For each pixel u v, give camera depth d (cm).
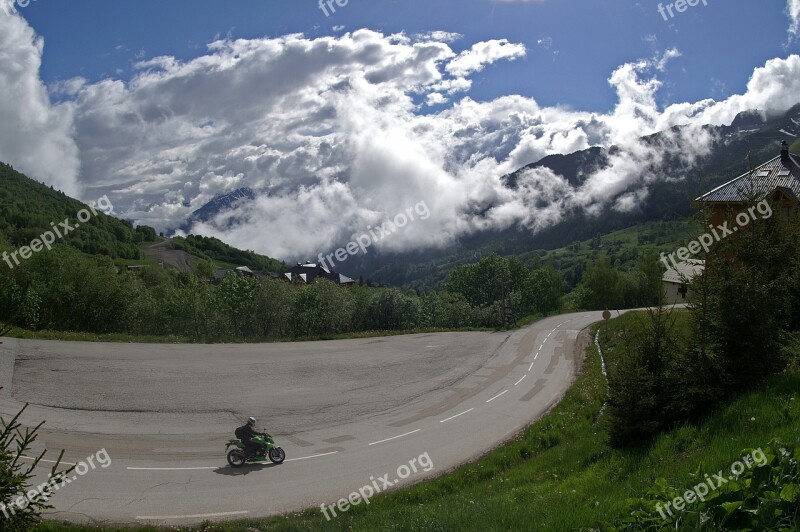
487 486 1573
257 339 4347
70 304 4444
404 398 2759
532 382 3081
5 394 2314
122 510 1423
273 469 1792
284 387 2828
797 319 1850
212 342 4034
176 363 3123
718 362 1415
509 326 5609
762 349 1412
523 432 2175
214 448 1955
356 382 3020
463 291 11069
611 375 1575
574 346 4138
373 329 5828
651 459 1212
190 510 1448
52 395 2370
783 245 1505
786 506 670
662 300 1608
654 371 1484
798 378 1284
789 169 3703
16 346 3152
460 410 2561
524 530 905
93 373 2750
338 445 2056
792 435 932
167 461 1800
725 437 1111
